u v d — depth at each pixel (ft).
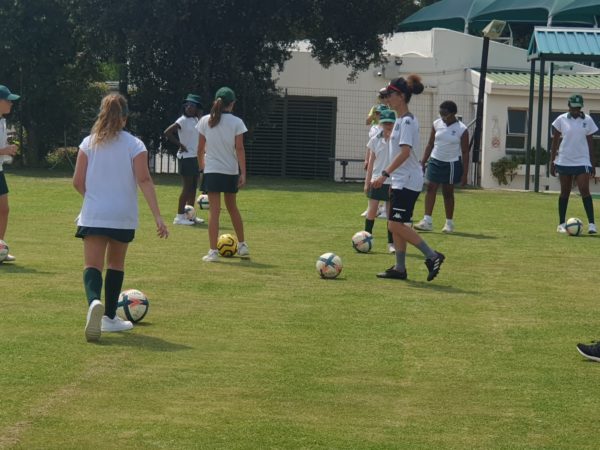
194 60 133.28
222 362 30.63
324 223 73.72
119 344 32.58
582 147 71.31
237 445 22.90
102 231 33.24
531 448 23.35
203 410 25.59
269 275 48.16
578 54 110.63
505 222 79.36
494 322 38.19
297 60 144.77
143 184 33.71
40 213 75.61
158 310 38.70
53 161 142.92
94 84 144.36
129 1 126.11
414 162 47.32
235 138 52.21
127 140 33.71
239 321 36.96
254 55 135.44
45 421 24.23
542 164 139.95
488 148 140.77
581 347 32.04
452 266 53.42
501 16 174.81
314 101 145.28
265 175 145.28
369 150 59.82
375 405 26.53
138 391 27.12
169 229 67.00
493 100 140.56
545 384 29.04
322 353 32.17
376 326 36.70
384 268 51.55
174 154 136.36
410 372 30.09
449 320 38.27
